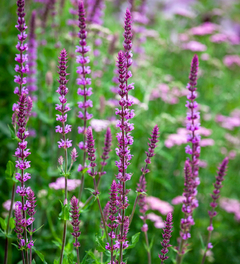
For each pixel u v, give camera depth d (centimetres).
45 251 185
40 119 199
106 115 213
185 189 154
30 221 149
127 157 147
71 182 178
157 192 227
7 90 222
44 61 217
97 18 204
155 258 188
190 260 197
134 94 227
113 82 206
